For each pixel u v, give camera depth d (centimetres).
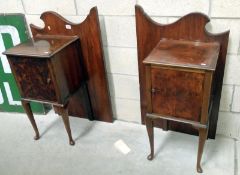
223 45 142
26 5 177
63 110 169
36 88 165
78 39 172
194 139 182
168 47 143
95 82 189
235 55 148
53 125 209
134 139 187
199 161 154
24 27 186
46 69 153
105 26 167
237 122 172
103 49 176
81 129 201
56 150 184
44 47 157
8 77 209
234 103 165
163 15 150
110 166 168
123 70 181
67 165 171
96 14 158
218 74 153
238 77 154
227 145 175
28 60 154
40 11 176
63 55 160
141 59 167
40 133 201
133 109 197
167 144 180
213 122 172
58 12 172
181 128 186
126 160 171
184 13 145
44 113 220
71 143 186
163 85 134
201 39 146
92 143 187
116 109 203
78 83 180
